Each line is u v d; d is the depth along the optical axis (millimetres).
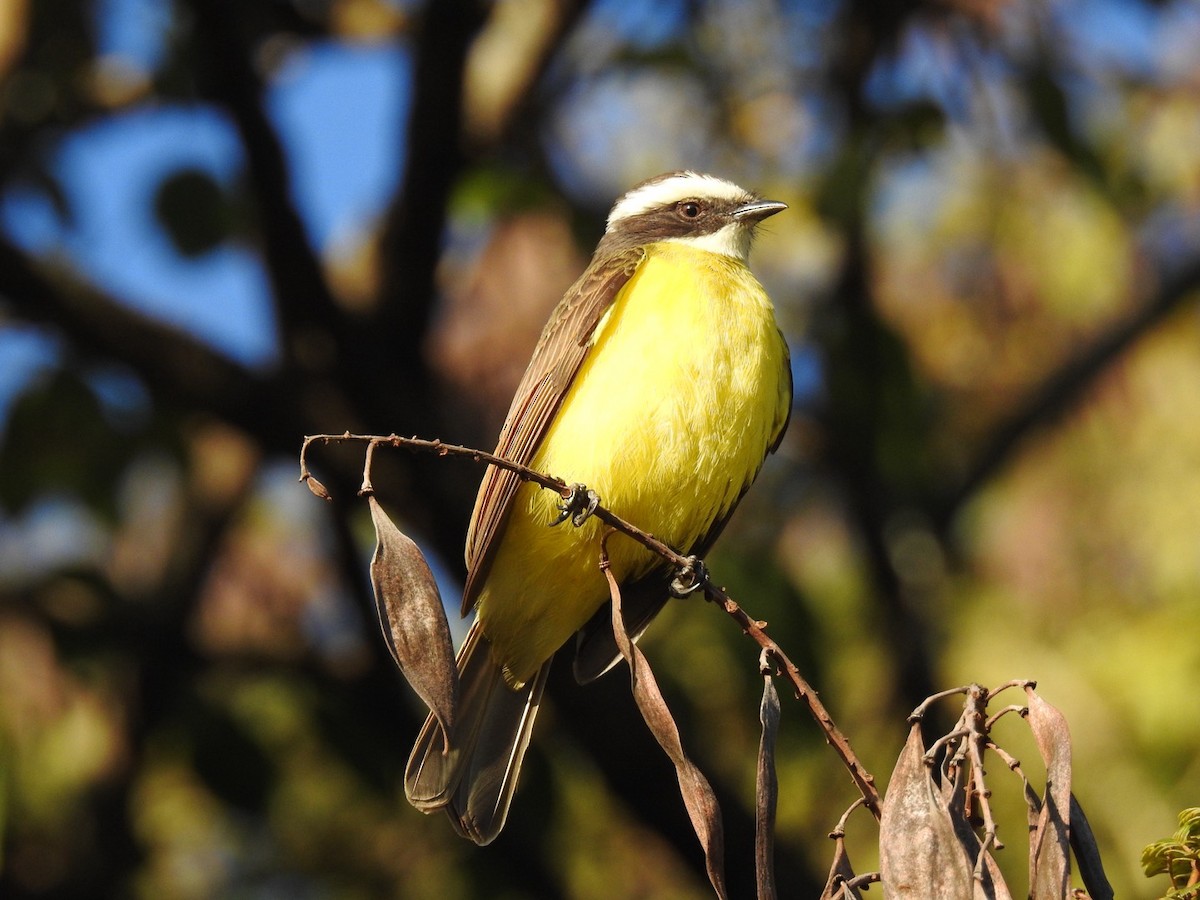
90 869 11836
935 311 14094
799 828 11914
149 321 9867
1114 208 12742
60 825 11891
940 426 13039
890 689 12062
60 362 11164
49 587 11469
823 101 12336
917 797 4926
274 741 11953
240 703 11953
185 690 11719
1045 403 12594
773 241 12594
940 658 12688
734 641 11297
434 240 10469
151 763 12430
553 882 11758
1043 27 12344
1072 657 12984
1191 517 13609
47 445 11320
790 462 12898
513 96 11102
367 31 11734
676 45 12211
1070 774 4859
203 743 11594
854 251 11711
